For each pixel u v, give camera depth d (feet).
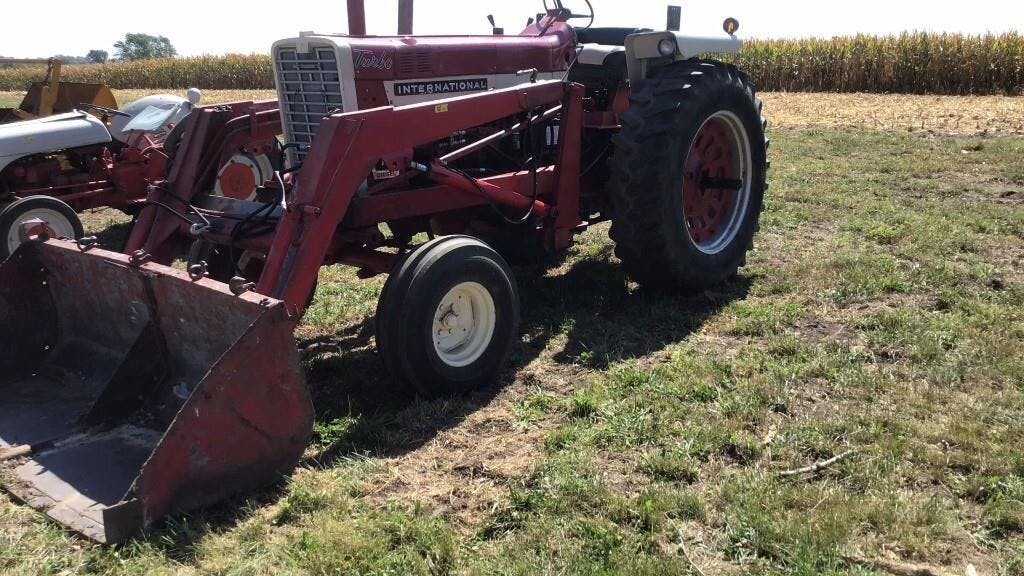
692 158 17.46
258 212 13.80
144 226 15.26
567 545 8.92
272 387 10.00
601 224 24.81
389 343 12.16
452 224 16.75
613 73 18.47
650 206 15.76
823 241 20.92
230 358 9.58
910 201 24.88
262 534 9.46
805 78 75.56
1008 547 8.63
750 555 8.66
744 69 78.13
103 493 10.10
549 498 9.83
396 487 10.44
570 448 11.12
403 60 14.99
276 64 15.51
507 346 13.57
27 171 23.02
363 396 13.41
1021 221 21.70
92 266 12.37
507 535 9.27
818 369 13.10
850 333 14.84
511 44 16.96
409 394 12.76
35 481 10.43
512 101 14.85
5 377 13.01
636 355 14.43
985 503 9.43
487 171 16.94
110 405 11.70
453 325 12.84
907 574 8.23
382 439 11.69
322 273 21.09
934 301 16.17
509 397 13.10
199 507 9.81
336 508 9.87
